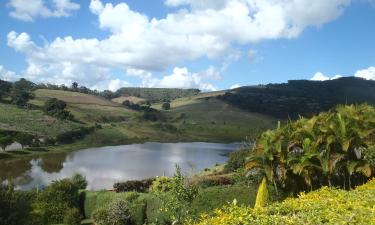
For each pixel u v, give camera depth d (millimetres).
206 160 101562
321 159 23344
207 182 33625
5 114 147375
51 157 103062
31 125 141250
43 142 123188
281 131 24812
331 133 23547
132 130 177000
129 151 123000
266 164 23297
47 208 29625
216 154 119062
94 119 182625
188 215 18922
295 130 25281
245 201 23328
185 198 19688
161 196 20953
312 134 24125
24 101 170500
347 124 23391
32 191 31812
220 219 9219
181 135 184000
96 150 123625
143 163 92875
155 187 30438
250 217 9156
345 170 23766
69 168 83750
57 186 31891
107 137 154125
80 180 43938
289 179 24094
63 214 30109
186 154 116875
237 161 41375
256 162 23531
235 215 9383
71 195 32281
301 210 10000
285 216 9344
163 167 85875
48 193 30953
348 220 8484
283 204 10547
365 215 8867
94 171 79312
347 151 23547
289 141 24203
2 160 95250
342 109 26688
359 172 23734
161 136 176125
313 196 12484
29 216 21875
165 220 26297
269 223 8828
